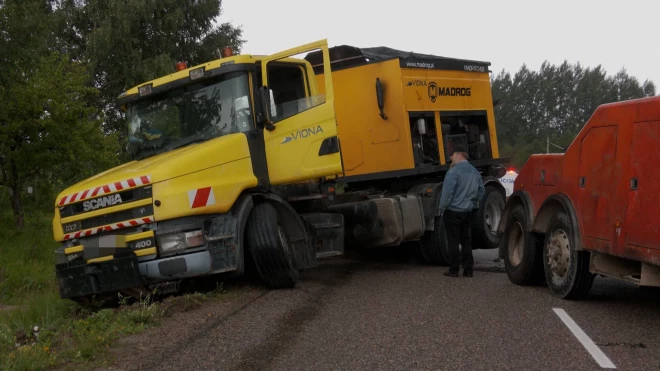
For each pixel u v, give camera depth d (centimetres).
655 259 587
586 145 719
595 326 630
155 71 2973
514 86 9588
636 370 494
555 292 780
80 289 754
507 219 920
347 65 1173
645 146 607
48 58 1773
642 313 687
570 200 756
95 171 1783
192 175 752
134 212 736
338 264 1176
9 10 1380
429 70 1188
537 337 588
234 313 691
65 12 3122
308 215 930
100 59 2961
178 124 873
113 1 2966
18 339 648
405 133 1122
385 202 1062
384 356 534
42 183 1791
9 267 1163
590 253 719
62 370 511
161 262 732
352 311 706
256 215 811
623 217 638
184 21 3338
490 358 526
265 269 814
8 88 1496
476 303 746
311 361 523
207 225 751
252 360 525
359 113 1160
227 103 848
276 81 883
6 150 1538
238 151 805
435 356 533
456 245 977
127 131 909
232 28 3578
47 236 1541
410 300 768
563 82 9338
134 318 653
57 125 1561
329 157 884
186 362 522
